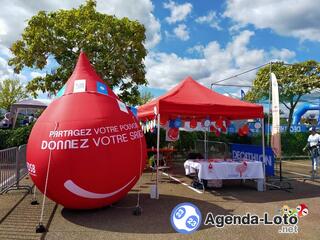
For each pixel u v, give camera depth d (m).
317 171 13.36
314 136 12.38
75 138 5.82
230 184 10.12
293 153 20.03
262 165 9.12
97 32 14.77
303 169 14.26
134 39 15.19
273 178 11.27
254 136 18.69
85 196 6.01
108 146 5.95
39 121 6.43
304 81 21.78
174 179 10.88
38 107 21.06
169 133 10.23
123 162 6.09
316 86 21.98
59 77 15.16
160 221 6.07
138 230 5.57
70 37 14.70
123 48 15.11
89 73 6.83
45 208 6.93
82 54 7.11
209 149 14.73
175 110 8.39
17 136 15.44
